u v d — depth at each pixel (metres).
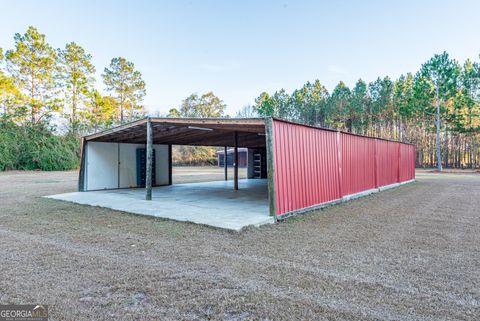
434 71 26.08
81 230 5.02
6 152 22.88
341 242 4.38
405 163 14.64
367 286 2.84
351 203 8.19
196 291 2.73
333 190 8.02
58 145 25.67
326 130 7.86
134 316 2.30
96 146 10.82
